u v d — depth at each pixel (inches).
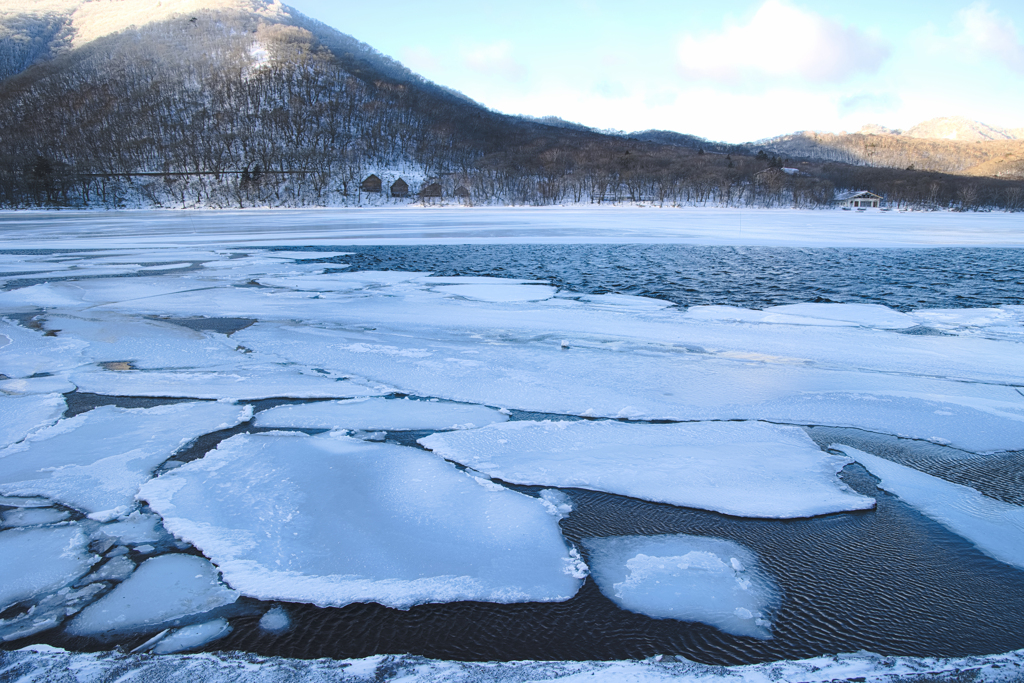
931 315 440.5
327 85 5049.2
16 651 112.0
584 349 346.3
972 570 142.5
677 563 144.3
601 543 152.7
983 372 300.2
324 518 160.4
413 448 208.2
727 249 931.3
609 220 1769.2
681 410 249.0
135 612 124.0
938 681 105.4
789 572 141.5
